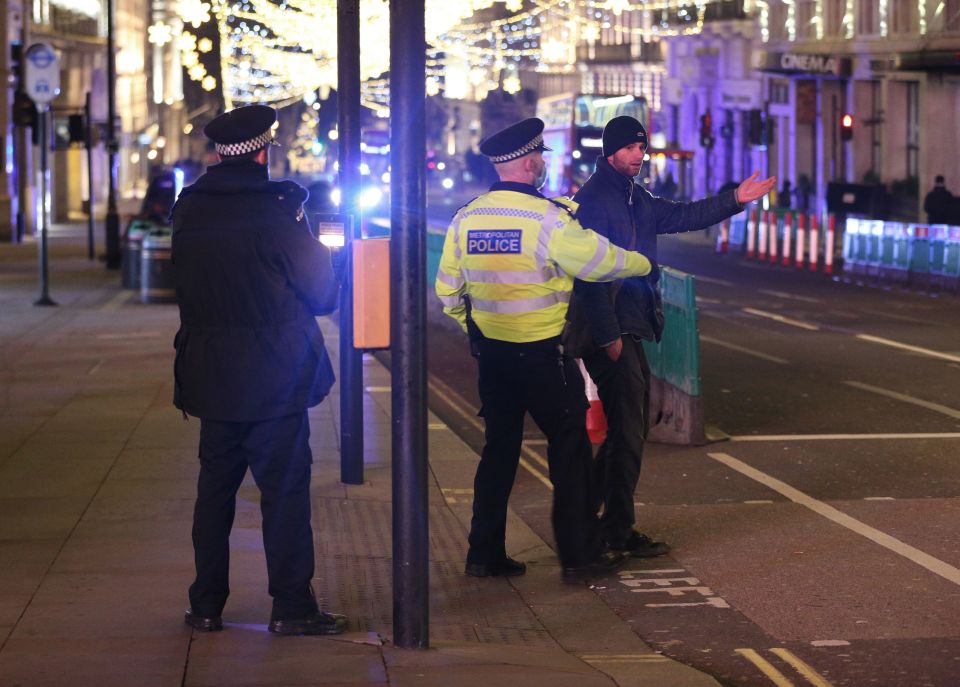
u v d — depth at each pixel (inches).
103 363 1470.2
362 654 530.6
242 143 550.9
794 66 4124.0
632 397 724.7
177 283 556.1
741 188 721.6
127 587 631.2
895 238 2605.8
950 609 634.2
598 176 713.6
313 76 3671.3
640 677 534.0
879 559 721.0
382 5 2738.7
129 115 7322.8
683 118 5802.2
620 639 602.9
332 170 4921.3
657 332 730.8
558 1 4328.3
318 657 524.1
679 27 5477.4
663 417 1069.1
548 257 661.9
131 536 735.1
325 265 551.8
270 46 4013.3
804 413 1182.9
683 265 3176.7
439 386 1368.1
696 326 1034.1
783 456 1002.1
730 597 662.5
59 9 5275.6
